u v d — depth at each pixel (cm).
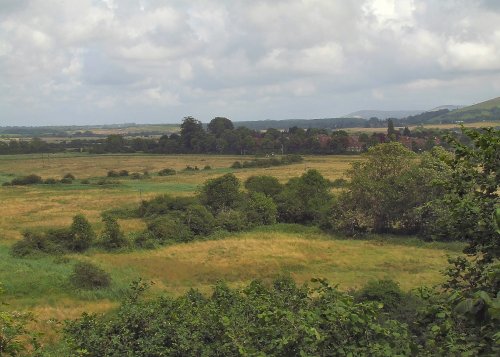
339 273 3192
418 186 4322
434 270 3241
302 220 5306
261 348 632
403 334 571
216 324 908
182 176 9844
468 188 605
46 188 8150
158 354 920
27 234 3803
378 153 4844
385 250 3969
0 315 738
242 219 4931
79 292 2548
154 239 4206
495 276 471
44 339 1706
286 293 927
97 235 4231
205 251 3916
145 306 1049
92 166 12256
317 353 551
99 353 951
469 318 464
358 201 4694
